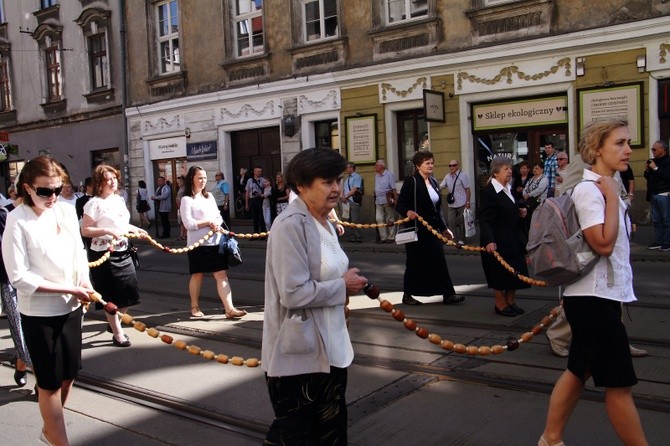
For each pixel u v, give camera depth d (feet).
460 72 53.67
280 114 66.23
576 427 14.01
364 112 59.88
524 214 24.22
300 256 9.93
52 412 13.14
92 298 13.37
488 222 24.16
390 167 58.49
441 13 54.75
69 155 90.63
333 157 10.30
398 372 18.24
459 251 44.24
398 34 57.16
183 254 52.13
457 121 54.29
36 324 13.01
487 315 24.64
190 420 15.80
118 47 81.87
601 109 47.32
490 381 17.03
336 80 61.11
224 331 24.52
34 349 13.02
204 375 19.10
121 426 15.65
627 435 11.24
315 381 10.04
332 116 62.23
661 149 39.40
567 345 18.93
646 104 45.68
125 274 22.90
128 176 82.33
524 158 51.93
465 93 53.57
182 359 20.94
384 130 58.75
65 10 88.12
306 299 9.79
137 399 17.44
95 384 18.85
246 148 71.05
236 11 70.49
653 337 20.39
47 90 92.73
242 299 31.14
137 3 79.15
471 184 54.13
